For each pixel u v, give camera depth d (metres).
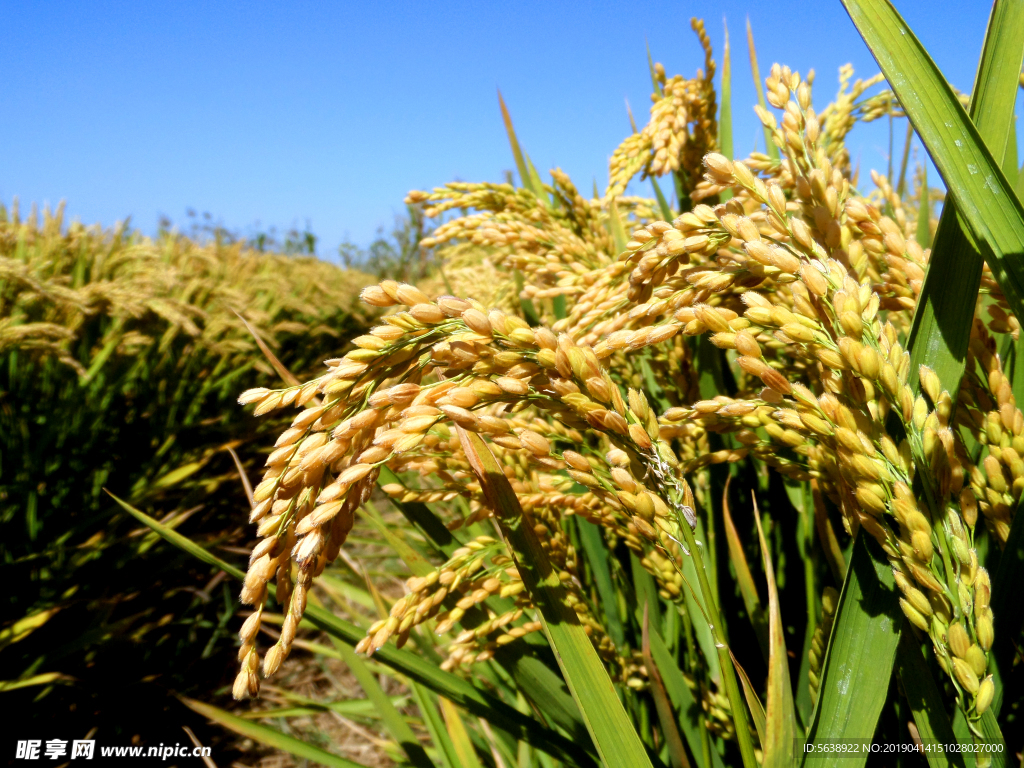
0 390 0.88
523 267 0.46
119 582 0.87
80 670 0.81
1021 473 0.24
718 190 0.28
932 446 0.22
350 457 0.23
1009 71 0.25
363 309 2.62
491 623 0.30
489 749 0.49
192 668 0.88
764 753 0.22
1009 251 0.23
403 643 0.30
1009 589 0.24
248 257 2.12
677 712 0.33
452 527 0.33
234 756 0.76
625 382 0.43
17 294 0.85
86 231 1.19
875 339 0.22
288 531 0.21
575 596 0.32
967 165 0.23
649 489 0.24
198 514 1.18
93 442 0.98
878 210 0.26
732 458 0.28
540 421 0.28
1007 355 0.33
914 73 0.23
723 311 0.23
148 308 1.08
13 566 0.74
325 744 0.77
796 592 0.40
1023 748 0.28
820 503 0.32
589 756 0.32
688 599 0.32
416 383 0.24
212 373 1.35
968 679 0.21
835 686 0.24
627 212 0.59
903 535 0.22
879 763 0.32
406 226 3.48
